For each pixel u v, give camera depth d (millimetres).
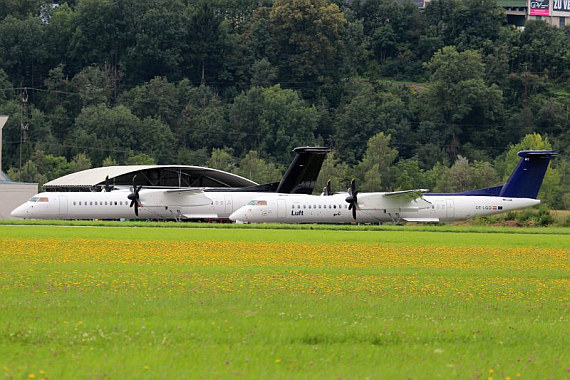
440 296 135500
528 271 177250
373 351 91750
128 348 90312
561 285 154875
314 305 120438
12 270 157250
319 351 91000
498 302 130625
